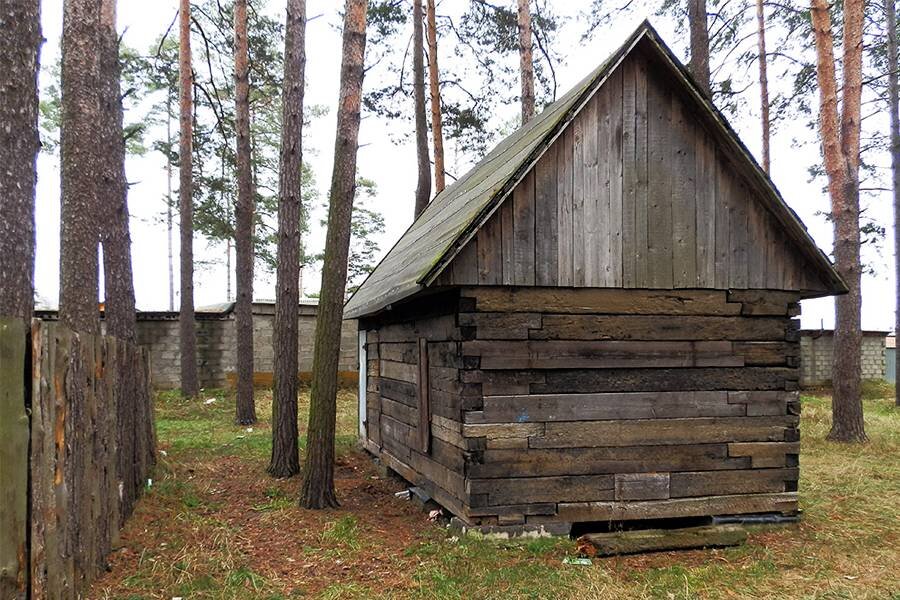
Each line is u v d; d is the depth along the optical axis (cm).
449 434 625
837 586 498
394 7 1616
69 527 395
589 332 603
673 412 621
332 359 696
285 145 891
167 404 1495
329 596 465
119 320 947
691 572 521
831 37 1104
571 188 601
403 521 655
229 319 1759
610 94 617
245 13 1384
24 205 444
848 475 859
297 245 887
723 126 612
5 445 312
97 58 795
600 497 601
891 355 2731
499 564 526
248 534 600
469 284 573
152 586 463
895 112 1559
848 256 1121
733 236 640
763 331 646
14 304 435
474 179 869
